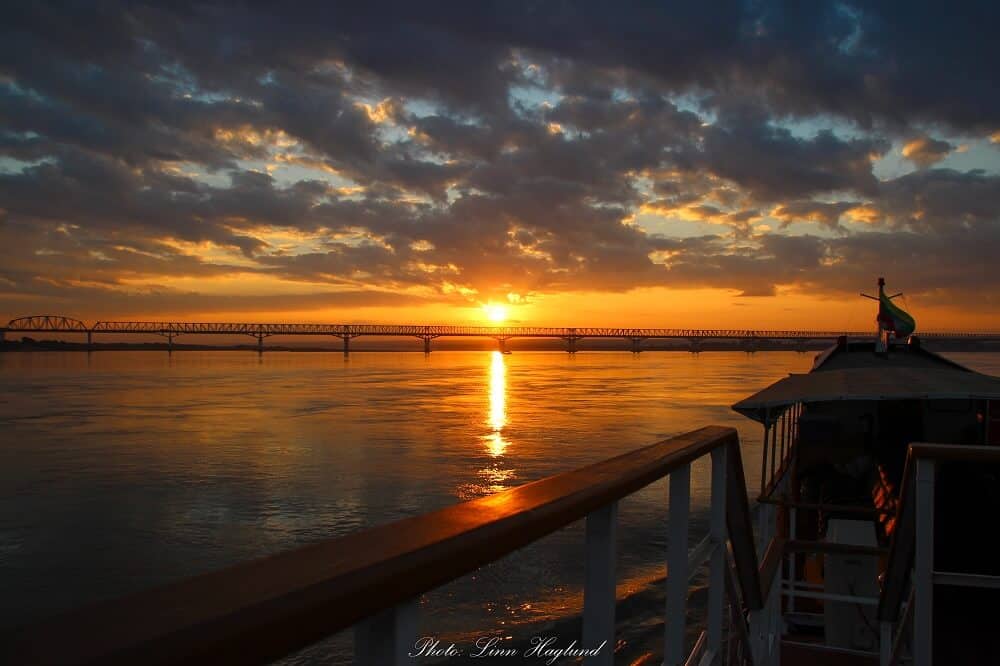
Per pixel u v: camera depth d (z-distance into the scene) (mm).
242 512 24297
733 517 2896
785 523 8352
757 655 3584
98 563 18719
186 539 21000
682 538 2170
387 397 79312
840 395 6441
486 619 13344
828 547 5129
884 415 10320
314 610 745
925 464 2797
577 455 37000
